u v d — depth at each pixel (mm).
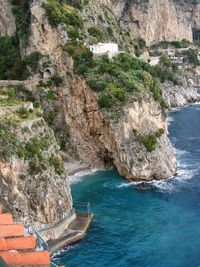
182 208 69188
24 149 60219
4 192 56406
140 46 185125
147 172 83250
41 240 45062
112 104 88750
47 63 99188
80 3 116500
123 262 54188
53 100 96438
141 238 60031
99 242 58906
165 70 187000
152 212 68062
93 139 92438
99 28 121812
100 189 78750
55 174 63031
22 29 104875
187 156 97000
